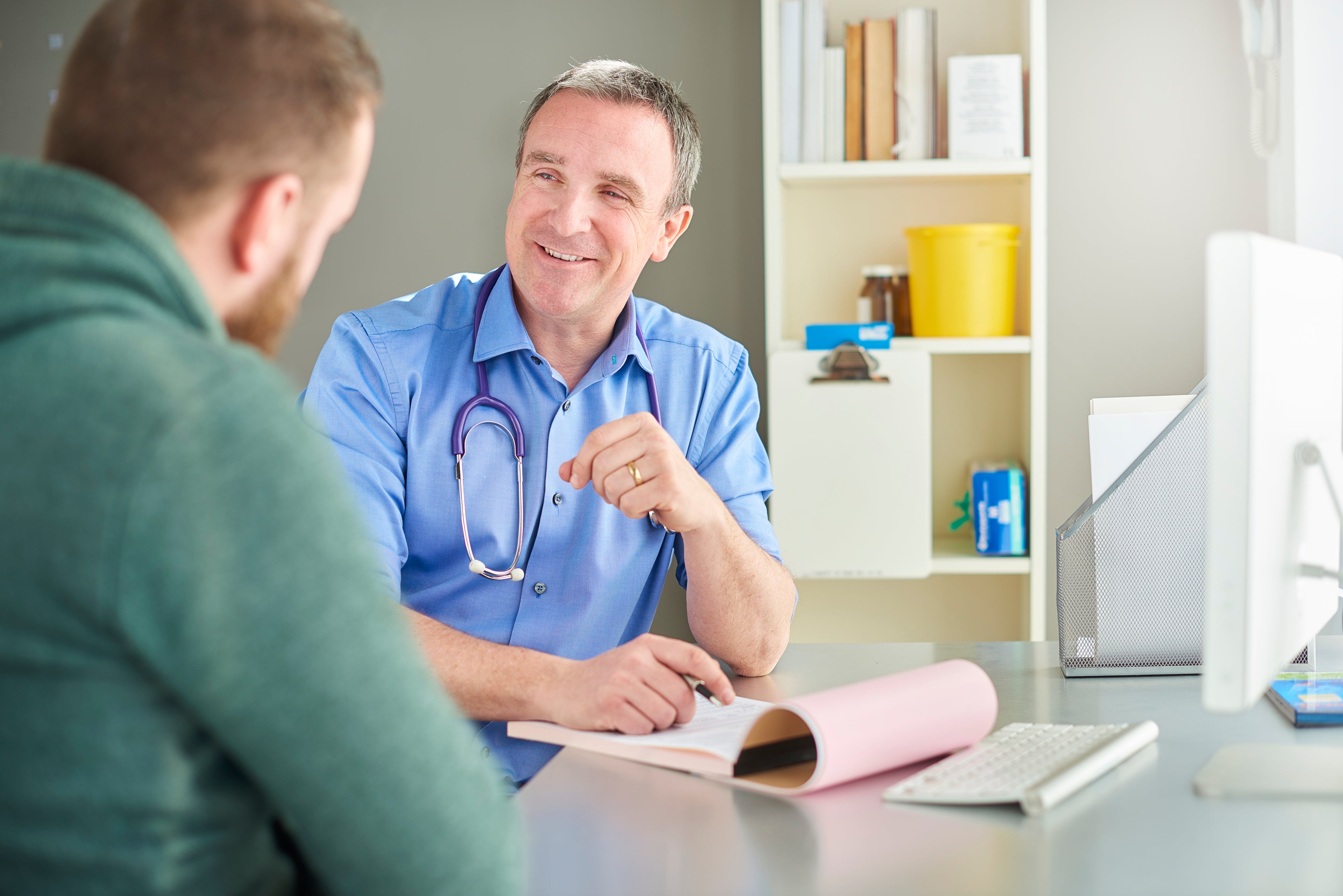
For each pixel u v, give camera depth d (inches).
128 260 20.6
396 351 54.0
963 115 80.6
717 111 92.6
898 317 85.2
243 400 19.7
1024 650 51.3
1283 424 31.1
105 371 18.9
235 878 21.5
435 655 43.0
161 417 18.6
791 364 80.1
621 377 57.2
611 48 93.5
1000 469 82.6
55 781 19.3
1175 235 89.4
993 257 80.7
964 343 80.6
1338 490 35.6
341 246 96.7
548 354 55.9
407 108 95.6
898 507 79.4
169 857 19.9
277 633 19.2
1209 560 29.0
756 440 60.0
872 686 34.0
